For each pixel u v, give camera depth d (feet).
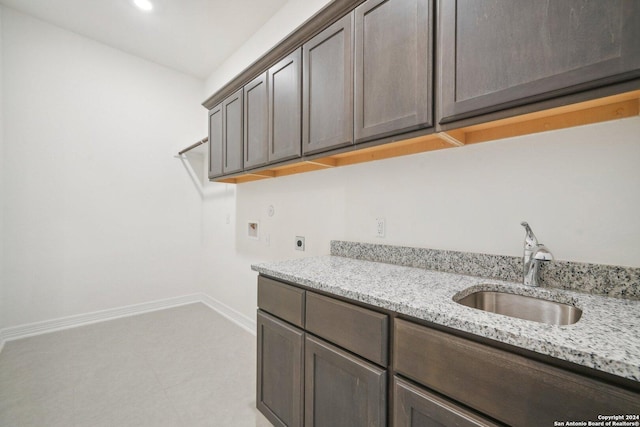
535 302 3.42
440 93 3.43
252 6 7.85
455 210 4.49
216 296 11.02
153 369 6.73
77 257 9.27
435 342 2.67
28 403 5.45
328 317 3.73
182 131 11.50
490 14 3.05
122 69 10.10
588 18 2.52
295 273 4.38
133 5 7.88
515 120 3.46
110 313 9.90
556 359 2.05
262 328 4.89
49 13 8.27
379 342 3.14
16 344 7.86
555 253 3.61
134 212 10.41
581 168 3.43
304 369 4.07
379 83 4.02
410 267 4.85
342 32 4.54
